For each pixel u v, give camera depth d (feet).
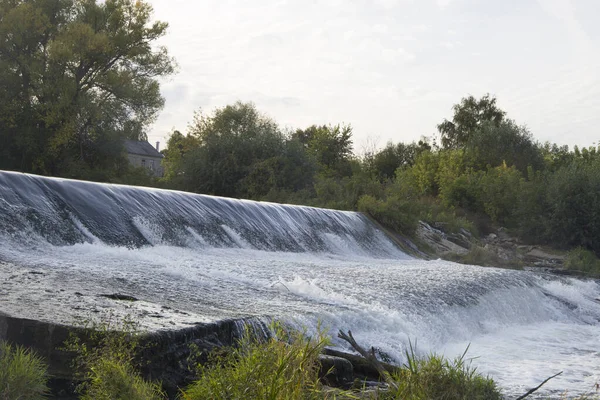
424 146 230.48
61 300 26.63
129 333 20.97
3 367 17.47
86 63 133.39
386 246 92.99
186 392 18.30
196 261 49.57
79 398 18.66
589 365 38.19
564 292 67.72
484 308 50.72
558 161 187.21
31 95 131.13
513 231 125.49
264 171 119.85
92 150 137.59
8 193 48.08
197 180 124.16
